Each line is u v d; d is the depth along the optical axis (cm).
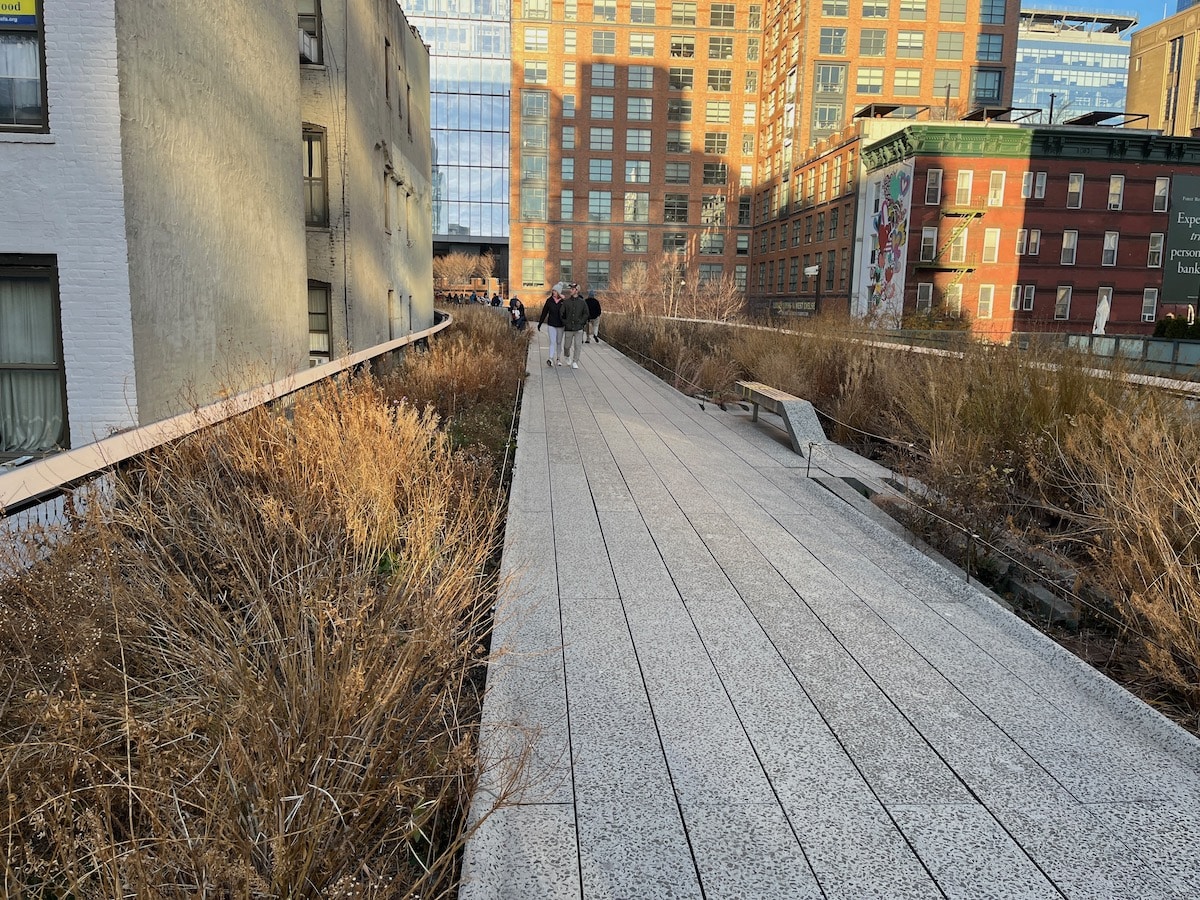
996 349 835
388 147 2186
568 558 553
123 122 834
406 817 264
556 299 1897
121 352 854
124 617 309
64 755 234
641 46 7944
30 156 827
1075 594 475
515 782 296
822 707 365
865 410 1005
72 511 363
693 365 1588
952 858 269
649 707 362
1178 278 5091
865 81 6838
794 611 472
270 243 1266
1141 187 5019
